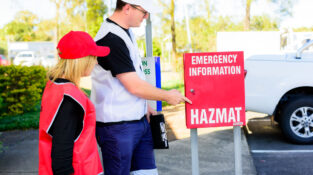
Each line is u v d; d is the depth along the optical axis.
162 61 25.27
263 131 5.75
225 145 4.85
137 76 2.04
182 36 20.95
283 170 3.85
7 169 4.14
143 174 2.39
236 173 2.28
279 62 4.59
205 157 4.32
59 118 1.62
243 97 2.12
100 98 2.12
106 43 2.01
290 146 4.80
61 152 1.58
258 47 6.15
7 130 6.61
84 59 1.74
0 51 32.53
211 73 2.10
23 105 8.15
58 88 1.66
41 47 29.95
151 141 2.42
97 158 1.81
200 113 2.12
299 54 4.59
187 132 5.73
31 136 6.00
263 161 4.20
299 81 4.53
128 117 2.12
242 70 2.10
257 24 17.81
